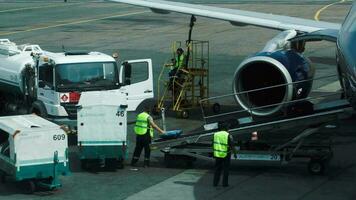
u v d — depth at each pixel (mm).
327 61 38938
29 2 92375
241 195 18375
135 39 53281
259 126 20578
